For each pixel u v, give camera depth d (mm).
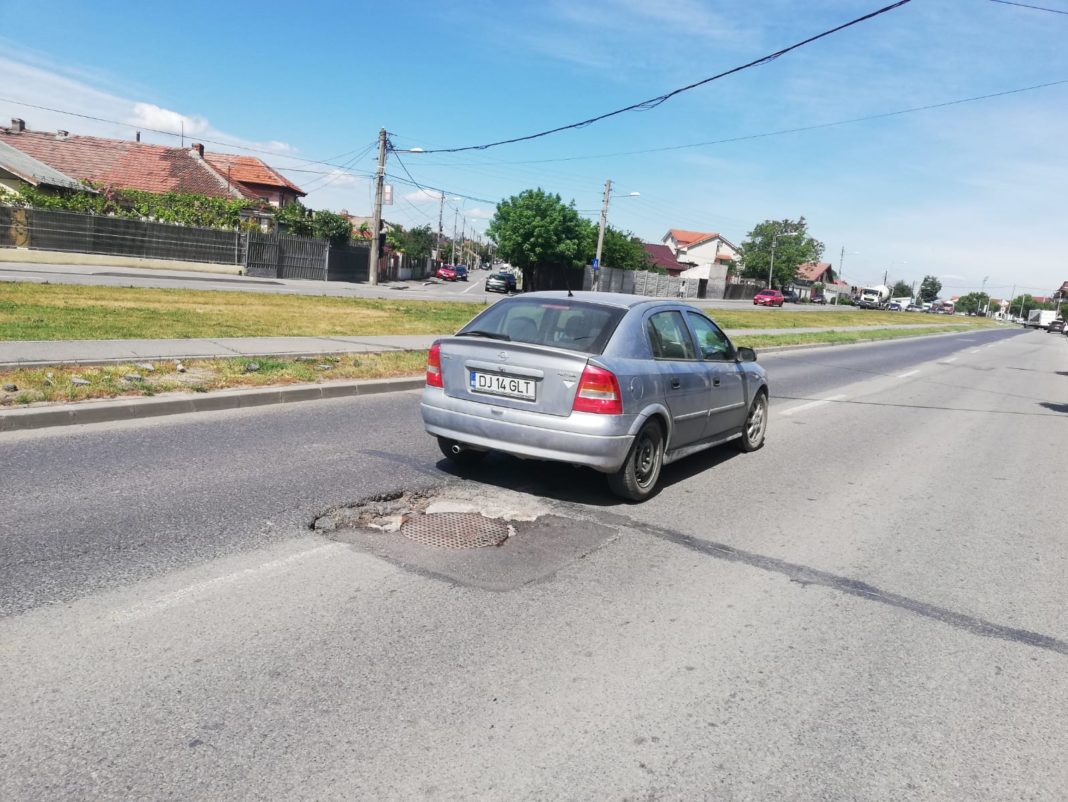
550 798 2318
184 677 2842
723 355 6957
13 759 2328
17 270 24078
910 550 4930
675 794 2381
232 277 34531
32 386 7020
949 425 10555
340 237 45656
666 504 5582
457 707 2773
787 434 9016
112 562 3793
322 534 4434
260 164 57562
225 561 3924
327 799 2250
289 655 3053
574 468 6266
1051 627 3840
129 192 39844
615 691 2963
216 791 2254
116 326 11625
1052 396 15859
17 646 2963
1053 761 2686
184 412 7336
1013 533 5461
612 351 5191
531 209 55250
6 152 36625
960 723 2902
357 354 11250
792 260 88188
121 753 2393
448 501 5199
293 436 6766
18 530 4102
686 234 107500
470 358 5352
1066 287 126875
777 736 2738
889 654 3439
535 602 3717
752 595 4012
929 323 64000
